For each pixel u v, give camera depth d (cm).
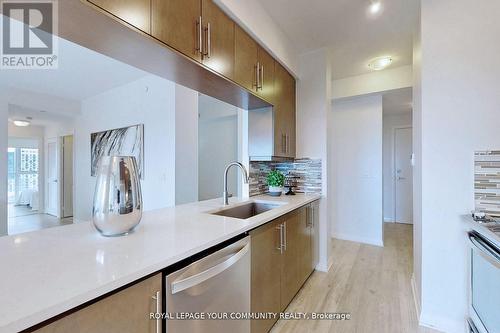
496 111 162
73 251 92
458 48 171
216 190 563
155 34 115
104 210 107
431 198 179
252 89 196
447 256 174
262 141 247
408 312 195
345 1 202
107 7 96
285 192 285
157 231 120
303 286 237
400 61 317
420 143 193
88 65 307
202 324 104
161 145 336
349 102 393
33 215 625
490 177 164
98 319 68
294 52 277
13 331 51
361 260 305
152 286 83
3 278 70
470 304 158
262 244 157
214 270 105
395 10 213
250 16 186
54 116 511
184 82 171
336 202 402
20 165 747
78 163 486
